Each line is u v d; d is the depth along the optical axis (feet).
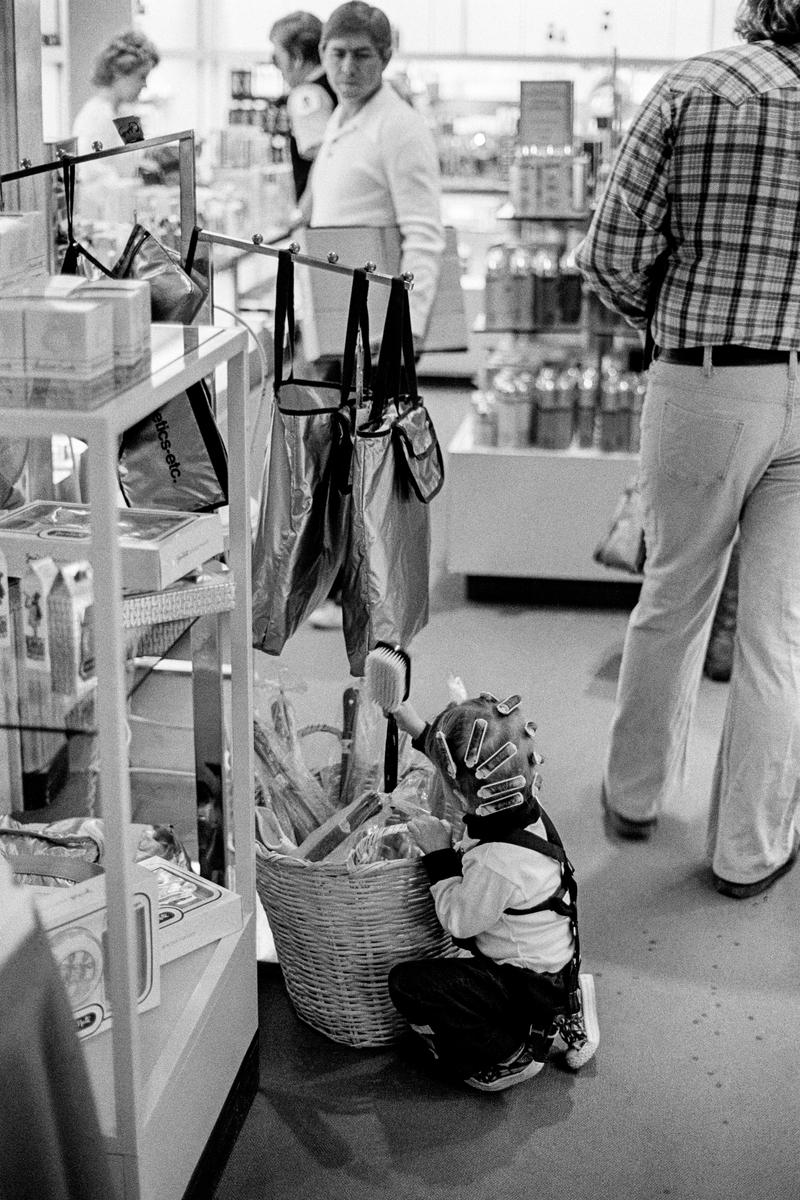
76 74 13.87
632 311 10.19
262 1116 7.79
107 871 5.72
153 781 8.24
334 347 12.89
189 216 7.82
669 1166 7.43
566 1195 7.20
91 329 5.43
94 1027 6.45
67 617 7.30
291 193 20.30
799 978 9.18
